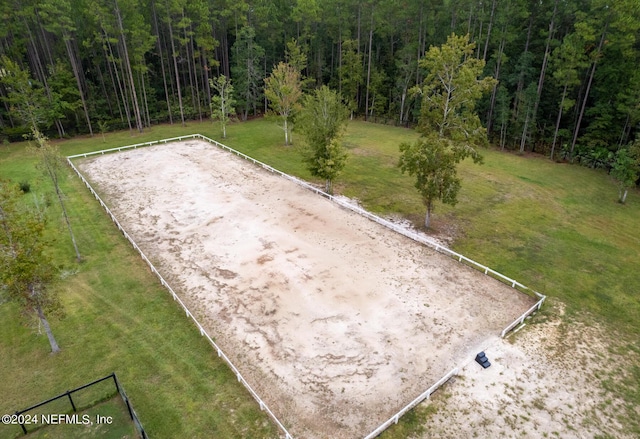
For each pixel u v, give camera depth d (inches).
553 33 1768.0
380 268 974.4
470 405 634.2
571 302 874.8
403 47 2294.5
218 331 780.0
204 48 2180.1
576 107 1755.7
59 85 1937.7
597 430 601.0
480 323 805.9
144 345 741.9
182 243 1076.5
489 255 1036.5
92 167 1614.2
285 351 733.3
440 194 1091.9
